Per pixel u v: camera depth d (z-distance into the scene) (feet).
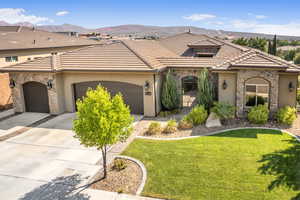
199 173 34.37
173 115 62.80
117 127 32.14
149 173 35.09
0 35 106.93
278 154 38.63
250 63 53.78
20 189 33.01
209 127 52.54
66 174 36.29
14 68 66.69
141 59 62.18
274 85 53.88
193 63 65.87
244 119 56.24
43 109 68.69
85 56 67.72
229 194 29.68
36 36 126.93
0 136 51.93
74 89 67.97
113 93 65.51
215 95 64.80
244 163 36.40
